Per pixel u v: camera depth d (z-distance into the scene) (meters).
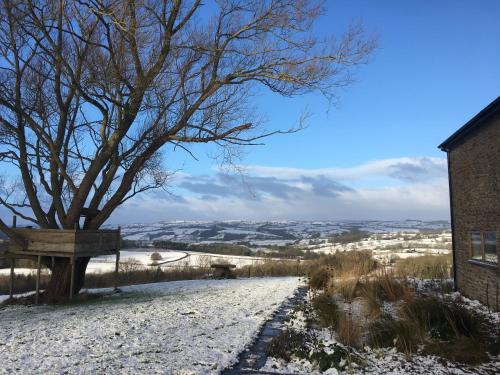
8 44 12.89
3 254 13.98
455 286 12.62
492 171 10.09
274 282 17.94
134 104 13.41
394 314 8.92
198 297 12.77
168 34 12.91
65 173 13.70
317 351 6.38
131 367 5.48
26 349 6.41
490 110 9.68
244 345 6.90
